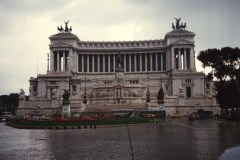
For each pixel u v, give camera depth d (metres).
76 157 26.31
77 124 75.38
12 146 35.34
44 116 133.62
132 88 163.75
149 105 145.88
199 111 121.38
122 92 161.88
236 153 13.55
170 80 190.38
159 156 26.09
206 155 26.16
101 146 33.66
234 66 106.00
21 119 122.44
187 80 184.88
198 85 183.62
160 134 48.19
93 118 107.50
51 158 25.95
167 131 54.41
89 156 26.75
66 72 192.25
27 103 157.75
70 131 59.00
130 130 58.56
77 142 38.16
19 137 46.94
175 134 47.81
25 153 29.31
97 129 63.75
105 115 133.12
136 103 155.25
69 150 30.86
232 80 106.75
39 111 154.88
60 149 31.77
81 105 147.62
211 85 186.25
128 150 30.09
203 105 150.00
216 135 44.34
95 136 46.34
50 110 154.12
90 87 192.00
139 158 25.27
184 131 53.84
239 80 107.50
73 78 194.88
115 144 35.28
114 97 160.75
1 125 90.31
